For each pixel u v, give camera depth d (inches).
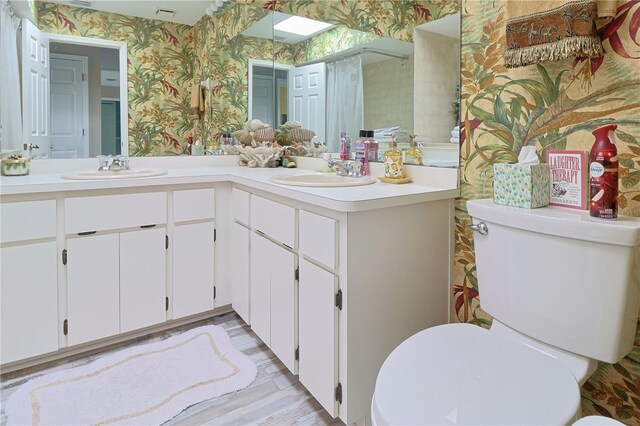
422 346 41.0
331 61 85.9
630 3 40.6
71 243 70.1
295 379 67.6
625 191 42.3
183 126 99.7
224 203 87.0
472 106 58.0
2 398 61.7
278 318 66.4
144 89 93.7
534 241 42.0
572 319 39.5
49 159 83.1
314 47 90.0
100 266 73.1
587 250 37.9
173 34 96.2
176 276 81.8
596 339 38.1
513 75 52.2
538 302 42.2
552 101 48.1
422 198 56.6
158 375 67.8
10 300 65.4
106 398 61.6
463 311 62.4
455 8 59.7
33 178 73.1
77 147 86.3
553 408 31.4
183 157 100.5
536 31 45.1
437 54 62.9
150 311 79.1
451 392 33.6
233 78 104.7
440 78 62.5
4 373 68.1
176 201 80.5
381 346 54.9
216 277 87.4
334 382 52.7
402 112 69.6
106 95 89.0
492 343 41.7
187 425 56.5
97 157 88.5
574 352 39.9
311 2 90.3
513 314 45.0
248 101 106.3
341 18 82.8
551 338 41.4
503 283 45.9
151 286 78.8
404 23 68.4
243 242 80.4
